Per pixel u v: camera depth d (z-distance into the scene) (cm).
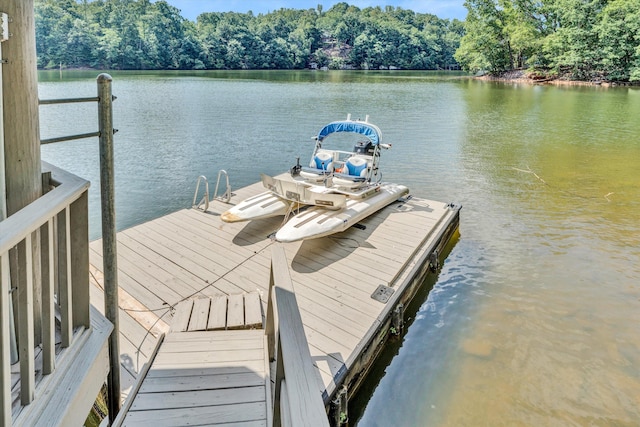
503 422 373
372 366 427
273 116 1952
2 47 178
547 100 2723
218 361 297
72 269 203
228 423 238
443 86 3738
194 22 8125
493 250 703
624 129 1762
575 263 657
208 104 2314
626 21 3506
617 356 453
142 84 3491
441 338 484
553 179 1102
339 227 589
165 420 240
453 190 1017
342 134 1612
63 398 168
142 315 418
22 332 153
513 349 466
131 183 1026
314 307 441
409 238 607
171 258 530
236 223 639
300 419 115
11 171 187
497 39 4662
